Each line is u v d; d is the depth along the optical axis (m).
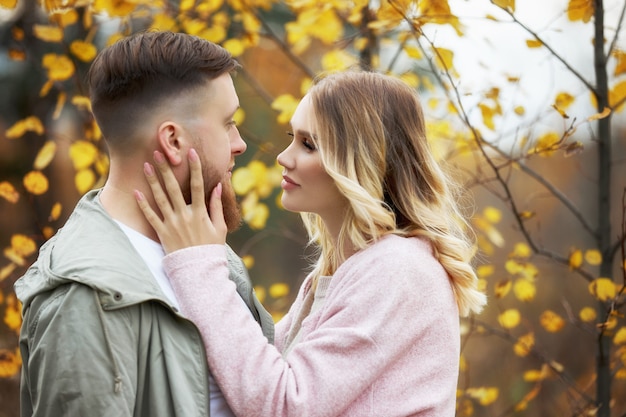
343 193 1.98
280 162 2.10
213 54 1.95
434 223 2.07
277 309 3.89
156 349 1.74
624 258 2.83
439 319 1.96
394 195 2.08
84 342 1.63
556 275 5.86
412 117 2.09
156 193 1.88
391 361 1.89
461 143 3.21
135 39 1.91
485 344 5.86
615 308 2.95
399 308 1.90
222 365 1.79
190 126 1.91
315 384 1.83
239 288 2.19
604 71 2.92
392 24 2.92
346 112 2.01
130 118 1.88
